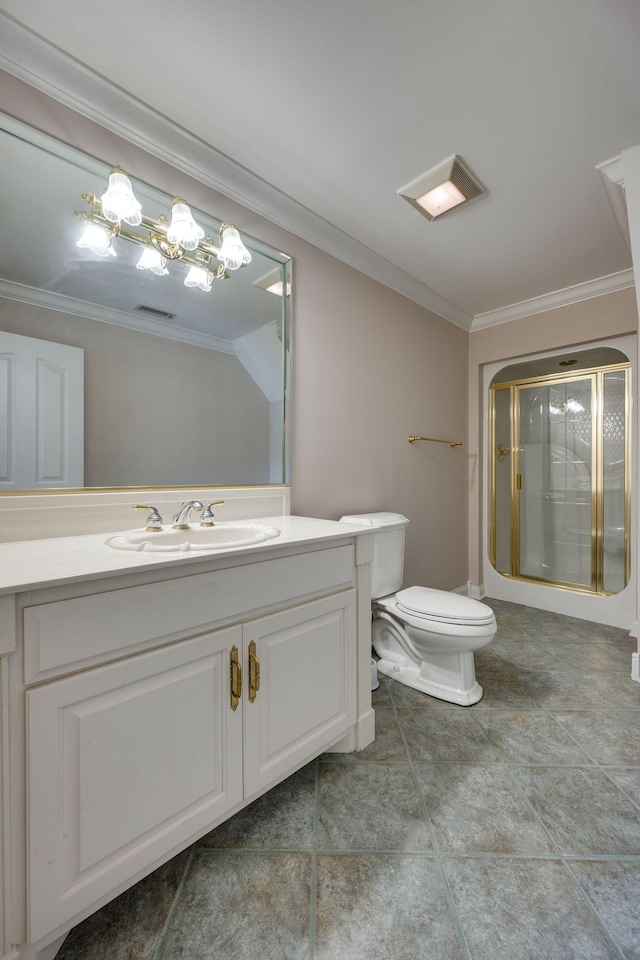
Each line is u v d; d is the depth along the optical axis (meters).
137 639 0.86
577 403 3.01
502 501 3.33
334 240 1.99
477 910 0.88
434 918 0.87
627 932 0.83
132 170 1.37
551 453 3.16
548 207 1.82
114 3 1.01
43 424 1.21
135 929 0.85
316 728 1.24
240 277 1.68
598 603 2.72
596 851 1.03
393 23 1.07
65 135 1.23
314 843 1.05
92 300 1.31
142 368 1.42
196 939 0.83
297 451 1.89
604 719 1.61
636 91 1.26
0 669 0.70
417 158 1.54
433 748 1.43
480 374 3.15
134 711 0.85
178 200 1.35
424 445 2.69
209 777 0.98
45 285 1.22
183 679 0.93
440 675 1.81
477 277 2.46
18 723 0.72
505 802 1.19
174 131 1.40
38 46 1.12
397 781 1.27
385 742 1.46
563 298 2.65
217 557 0.96
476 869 0.98
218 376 1.61
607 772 1.31
